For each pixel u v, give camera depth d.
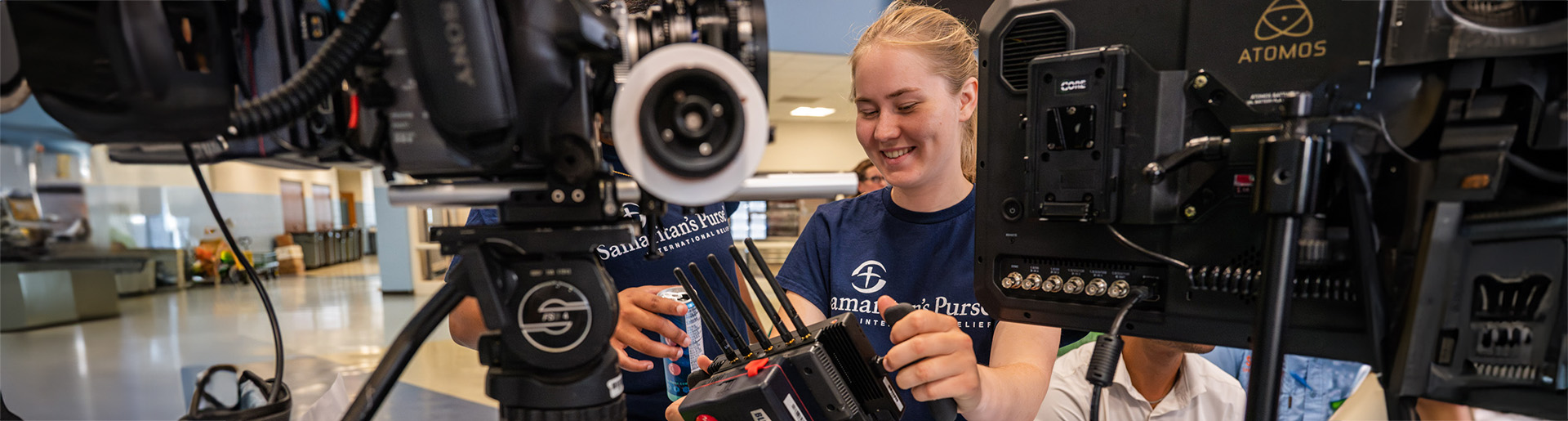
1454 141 0.52
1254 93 0.59
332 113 0.59
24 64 0.47
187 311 7.96
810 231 1.24
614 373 0.57
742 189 0.56
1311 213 0.55
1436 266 0.53
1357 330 0.59
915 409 1.04
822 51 5.96
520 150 0.53
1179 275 0.66
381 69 0.54
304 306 8.38
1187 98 0.62
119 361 5.64
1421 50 0.52
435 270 9.98
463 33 0.47
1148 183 0.64
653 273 1.37
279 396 0.66
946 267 1.10
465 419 3.51
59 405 4.55
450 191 0.55
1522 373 0.52
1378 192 0.56
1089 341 1.31
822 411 0.71
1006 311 0.76
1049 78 0.67
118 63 0.46
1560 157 0.50
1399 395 0.56
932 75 0.99
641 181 0.45
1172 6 0.63
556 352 0.54
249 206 11.32
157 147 0.59
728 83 0.46
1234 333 0.64
